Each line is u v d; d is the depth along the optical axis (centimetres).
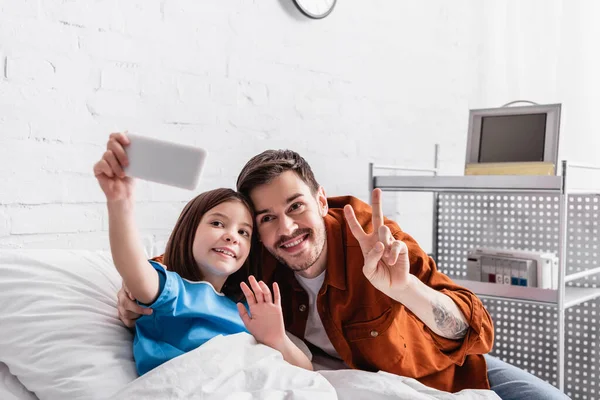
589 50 251
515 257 208
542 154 210
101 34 165
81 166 162
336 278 131
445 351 132
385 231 106
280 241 126
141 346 110
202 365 101
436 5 269
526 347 232
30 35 151
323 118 225
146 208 175
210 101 190
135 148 87
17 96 149
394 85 252
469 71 284
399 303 130
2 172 147
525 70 271
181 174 85
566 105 256
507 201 238
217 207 124
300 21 216
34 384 107
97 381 104
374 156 245
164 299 108
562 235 184
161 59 178
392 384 116
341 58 230
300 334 140
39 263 124
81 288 123
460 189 204
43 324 112
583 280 222
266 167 127
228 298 131
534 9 267
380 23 245
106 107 166
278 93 210
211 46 190
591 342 218
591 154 250
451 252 254
